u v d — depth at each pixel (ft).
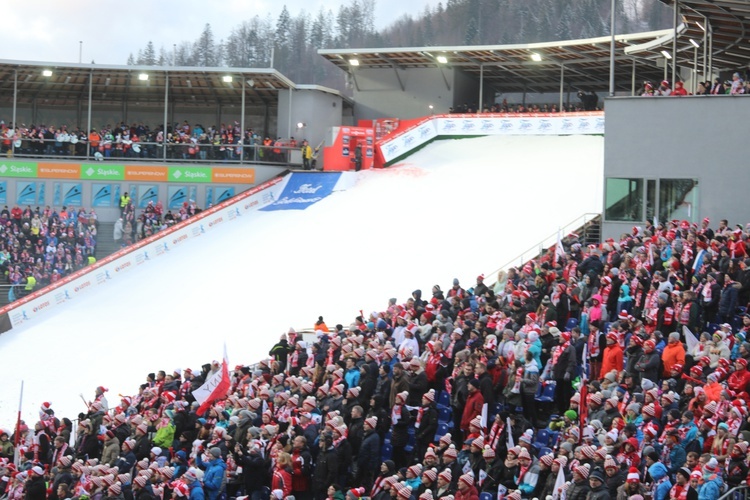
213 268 137.08
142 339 119.44
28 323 130.21
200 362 110.93
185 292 130.82
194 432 73.46
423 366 68.90
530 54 179.52
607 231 104.99
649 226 89.30
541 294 80.79
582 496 49.39
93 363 115.03
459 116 171.63
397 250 129.80
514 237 125.49
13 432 92.84
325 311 117.19
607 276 75.92
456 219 135.44
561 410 66.54
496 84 207.31
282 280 127.95
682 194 101.76
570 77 195.62
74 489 67.67
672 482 52.21
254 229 150.92
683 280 75.56
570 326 76.43
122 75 182.09
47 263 152.87
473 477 53.31
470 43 536.42
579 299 77.66
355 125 203.92
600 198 131.85
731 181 99.81
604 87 201.57
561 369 65.31
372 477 61.67
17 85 192.03
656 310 70.69
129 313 127.85
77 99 202.69
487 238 127.34
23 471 70.38
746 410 53.57
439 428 67.26
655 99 102.99
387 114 201.16
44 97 201.46
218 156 176.14
